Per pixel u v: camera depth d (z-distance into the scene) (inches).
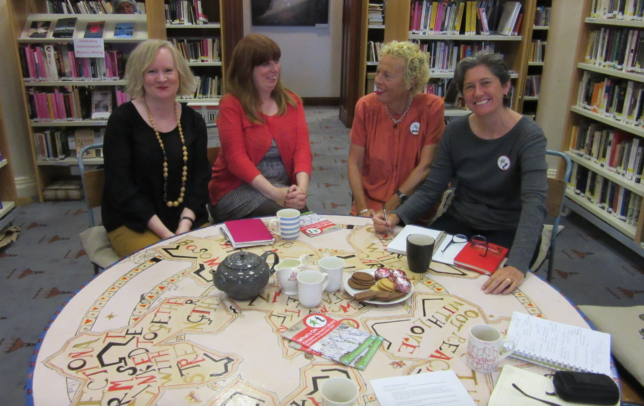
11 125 160.6
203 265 61.8
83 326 48.6
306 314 51.2
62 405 38.7
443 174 84.7
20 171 165.9
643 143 123.6
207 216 93.3
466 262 62.3
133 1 170.2
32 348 91.6
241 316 50.8
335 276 55.0
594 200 144.5
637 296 112.3
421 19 178.1
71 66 158.6
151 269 60.5
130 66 83.7
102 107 165.2
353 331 47.9
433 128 96.0
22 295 109.5
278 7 307.7
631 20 120.7
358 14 244.1
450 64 188.5
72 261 125.7
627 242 125.9
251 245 67.1
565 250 134.6
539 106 172.6
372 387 40.5
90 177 89.1
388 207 94.8
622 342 61.4
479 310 52.4
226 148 94.3
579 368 43.4
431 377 41.7
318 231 72.9
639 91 120.9
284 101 98.0
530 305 53.6
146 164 86.0
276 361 43.8
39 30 155.6
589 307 69.1
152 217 83.7
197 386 40.7
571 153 150.3
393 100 94.0
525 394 39.9
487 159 80.0
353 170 102.2
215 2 197.9
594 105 140.6
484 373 42.7
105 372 42.3
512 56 182.7
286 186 100.7
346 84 268.1
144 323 49.3
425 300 54.2
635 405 53.7
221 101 95.7
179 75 87.0
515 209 81.0
